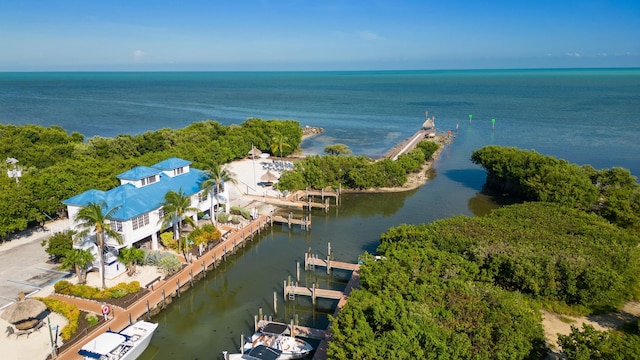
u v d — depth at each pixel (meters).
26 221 55.78
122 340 34.62
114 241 47.81
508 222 53.00
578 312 41.03
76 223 47.28
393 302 33.09
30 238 57.16
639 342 28.92
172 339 39.78
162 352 37.88
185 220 58.62
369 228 67.19
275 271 53.25
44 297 42.28
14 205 54.03
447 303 34.22
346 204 78.19
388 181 86.06
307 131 150.50
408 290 35.72
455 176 96.75
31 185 58.66
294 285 49.38
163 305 43.38
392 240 49.38
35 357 34.06
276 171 94.44
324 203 77.88
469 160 111.62
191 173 63.44
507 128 158.88
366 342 28.89
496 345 29.55
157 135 100.12
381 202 79.44
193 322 42.56
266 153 112.31
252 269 53.78
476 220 52.97
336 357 29.53
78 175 65.31
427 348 28.39
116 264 47.31
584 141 132.50
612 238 48.75
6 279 46.12
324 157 88.38
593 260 42.34
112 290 42.97
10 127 103.44
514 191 81.56
